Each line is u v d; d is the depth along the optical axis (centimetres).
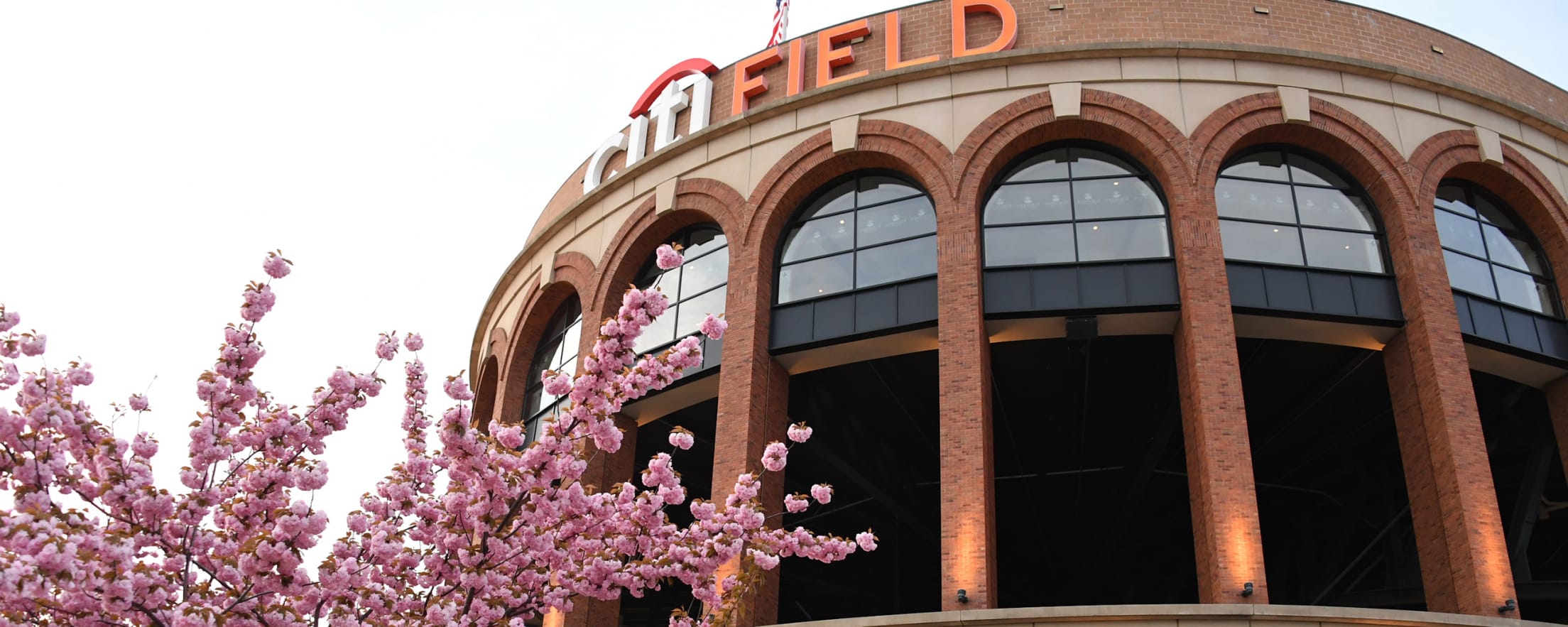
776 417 2427
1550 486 2894
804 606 3906
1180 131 2381
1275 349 2489
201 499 1060
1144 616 1780
